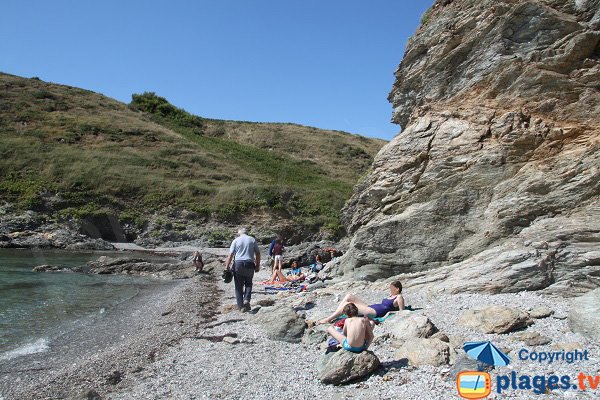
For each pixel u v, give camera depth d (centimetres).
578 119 1125
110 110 6812
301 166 7419
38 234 3544
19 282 1805
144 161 5212
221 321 1023
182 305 1315
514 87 1238
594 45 1179
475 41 1367
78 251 3312
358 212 1531
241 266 1109
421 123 1378
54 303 1382
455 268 1070
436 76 1462
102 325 1097
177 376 664
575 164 1055
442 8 1561
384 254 1263
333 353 654
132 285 1866
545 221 1021
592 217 973
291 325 859
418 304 941
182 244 4006
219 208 4553
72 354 848
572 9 1254
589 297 680
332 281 1363
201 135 7869
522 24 1272
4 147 4622
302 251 2547
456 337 671
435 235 1201
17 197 4047
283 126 10012
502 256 984
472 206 1175
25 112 5728
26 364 785
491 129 1227
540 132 1141
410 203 1294
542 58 1216
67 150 4956
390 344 694
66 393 620
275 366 682
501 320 711
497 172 1163
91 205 4250
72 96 6775
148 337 929
